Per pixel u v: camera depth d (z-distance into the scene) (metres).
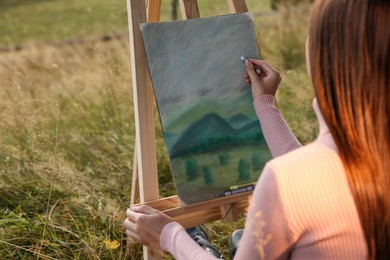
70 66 5.79
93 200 2.73
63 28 9.23
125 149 3.47
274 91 1.89
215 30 1.92
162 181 3.22
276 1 7.75
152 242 1.65
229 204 1.90
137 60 1.83
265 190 1.18
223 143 1.91
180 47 1.86
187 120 1.86
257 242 1.21
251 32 1.97
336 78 1.16
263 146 1.96
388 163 1.15
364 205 1.16
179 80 1.85
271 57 5.57
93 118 4.02
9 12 11.11
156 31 1.83
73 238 2.52
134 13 1.83
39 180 2.97
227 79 1.92
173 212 1.83
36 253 2.35
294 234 1.18
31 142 3.38
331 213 1.17
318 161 1.18
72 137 3.71
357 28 1.13
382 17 1.12
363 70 1.13
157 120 3.80
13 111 3.77
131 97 4.12
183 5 1.96
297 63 5.56
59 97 4.32
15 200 2.88
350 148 1.16
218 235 2.58
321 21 1.17
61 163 3.25
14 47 8.06
